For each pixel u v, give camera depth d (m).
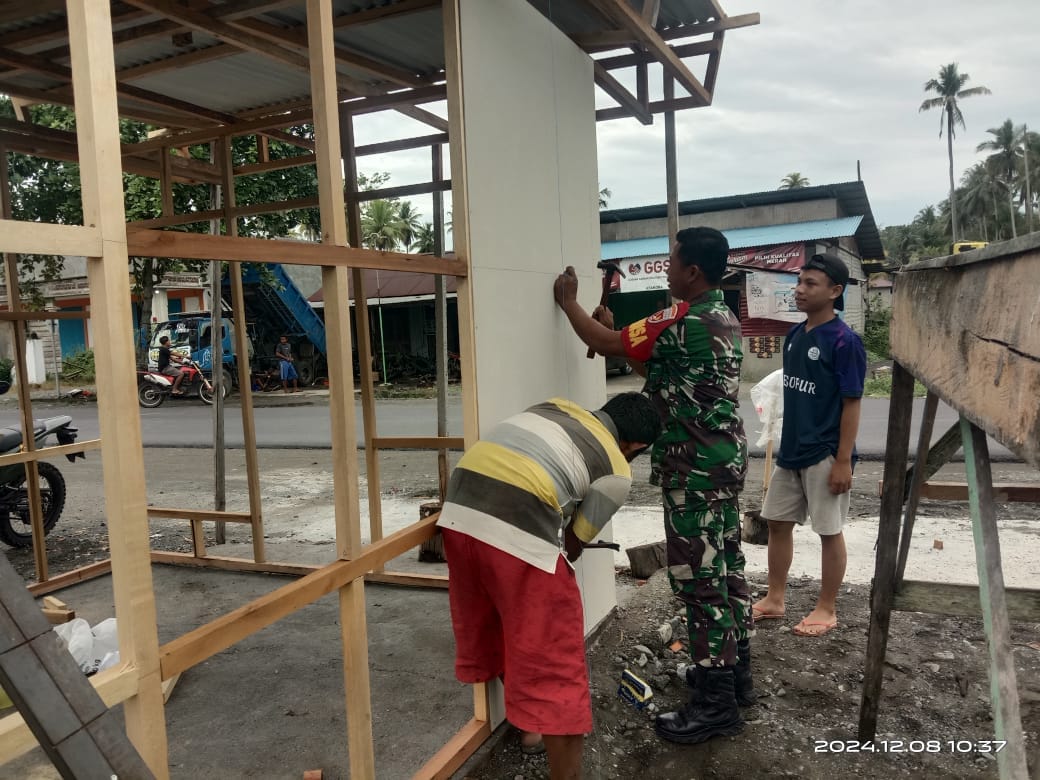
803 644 3.37
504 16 2.67
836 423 3.26
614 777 2.50
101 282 1.31
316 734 2.69
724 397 2.58
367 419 4.21
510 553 2.08
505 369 2.65
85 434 11.26
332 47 1.91
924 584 2.55
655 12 3.17
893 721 2.77
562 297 2.99
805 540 4.82
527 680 2.09
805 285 3.26
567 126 3.21
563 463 2.15
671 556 2.65
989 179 55.38
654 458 2.69
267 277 17.00
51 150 4.14
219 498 5.23
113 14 3.04
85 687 1.05
